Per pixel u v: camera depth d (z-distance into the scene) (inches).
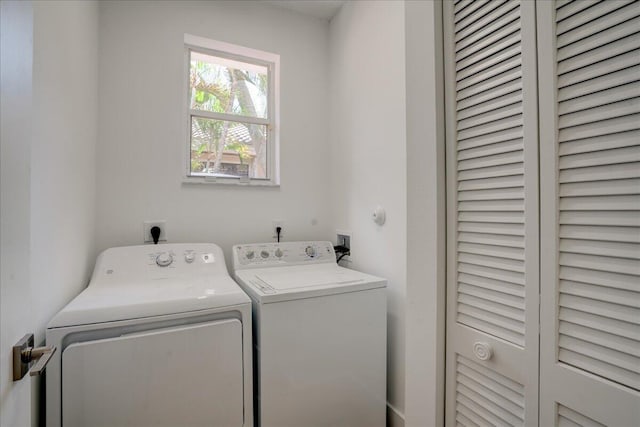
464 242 35.9
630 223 23.3
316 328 51.1
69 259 45.8
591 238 25.3
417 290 39.8
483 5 33.6
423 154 39.0
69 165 45.4
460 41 36.3
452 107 36.8
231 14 75.4
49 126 37.7
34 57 33.3
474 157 34.6
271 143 83.6
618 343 23.9
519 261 30.4
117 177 63.9
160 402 40.8
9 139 19.5
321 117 86.4
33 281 33.5
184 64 72.1
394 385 60.7
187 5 71.1
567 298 26.8
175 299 44.5
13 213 20.1
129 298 44.3
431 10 37.9
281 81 81.4
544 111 28.0
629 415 23.0
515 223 30.8
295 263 71.4
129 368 39.4
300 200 83.3
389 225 63.6
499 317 32.1
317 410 50.9
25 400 22.1
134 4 66.1
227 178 76.0
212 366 44.1
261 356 47.0
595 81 25.0
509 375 30.8
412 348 40.4
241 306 47.3
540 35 28.3
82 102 51.9
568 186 26.7
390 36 63.2
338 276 61.0
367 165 70.5
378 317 57.0
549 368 27.7
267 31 79.4
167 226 68.4
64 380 36.6
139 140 66.0
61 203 42.2
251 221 77.3
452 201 36.7
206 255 63.3
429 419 37.9
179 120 70.0
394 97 62.1
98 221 62.1
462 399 35.6
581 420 25.7
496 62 32.2
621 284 23.8
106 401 38.2
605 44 24.4
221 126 78.7
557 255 27.2
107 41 63.4
